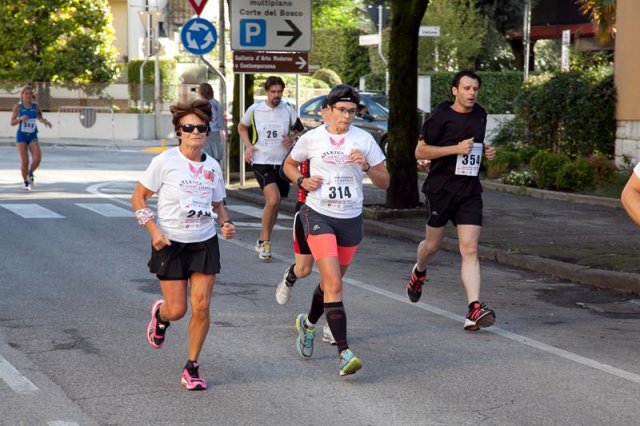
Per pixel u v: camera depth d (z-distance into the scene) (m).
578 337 10.24
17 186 24.31
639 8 23.83
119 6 53.88
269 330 10.22
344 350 8.36
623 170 23.95
